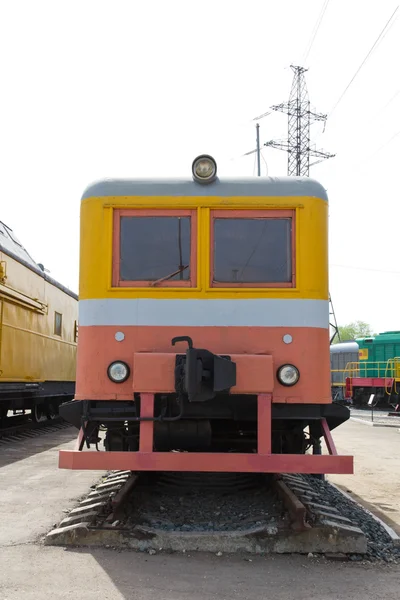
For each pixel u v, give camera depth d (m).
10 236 14.71
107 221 5.96
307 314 5.83
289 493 5.86
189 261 5.93
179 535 5.13
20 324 13.24
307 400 5.73
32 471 9.06
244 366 5.61
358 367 30.09
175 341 5.41
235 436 6.53
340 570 4.71
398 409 26.64
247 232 5.98
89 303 5.89
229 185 5.99
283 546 5.11
